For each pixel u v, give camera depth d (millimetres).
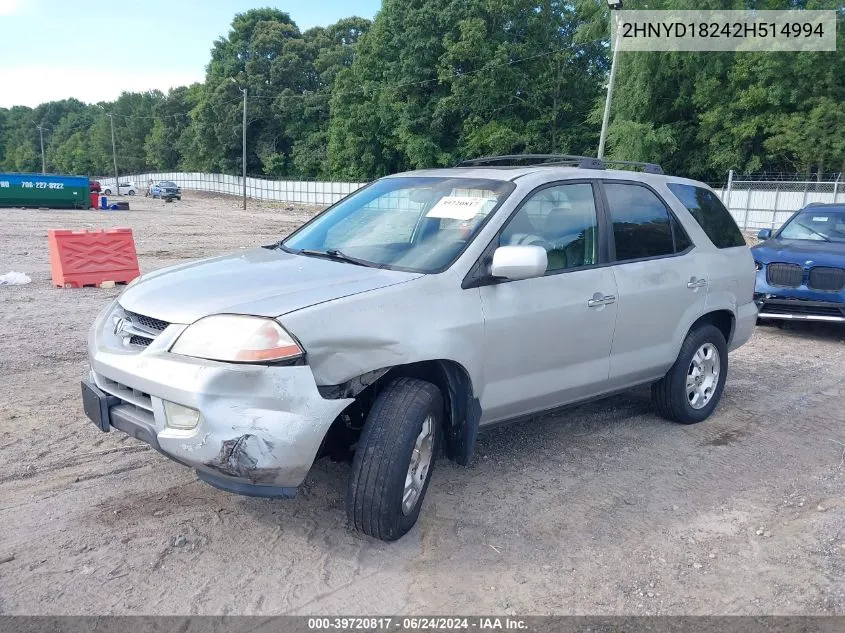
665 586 3252
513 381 4004
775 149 35906
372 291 3402
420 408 3357
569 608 3061
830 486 4406
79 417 5047
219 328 3088
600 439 5086
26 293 10188
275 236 23625
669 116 42375
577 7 43188
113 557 3285
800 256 8656
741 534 3762
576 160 4898
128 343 3412
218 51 84125
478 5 48656
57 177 38594
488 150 47438
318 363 3117
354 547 3465
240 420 2973
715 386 5586
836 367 7559
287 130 74625
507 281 3904
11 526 3516
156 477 4125
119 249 11133
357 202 4723
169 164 101500
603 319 4445
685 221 5332
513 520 3812
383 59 56688
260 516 3719
